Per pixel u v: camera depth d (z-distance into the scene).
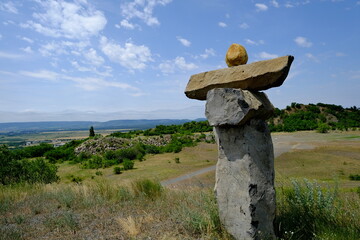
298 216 3.92
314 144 37.47
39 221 5.13
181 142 46.09
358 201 4.40
